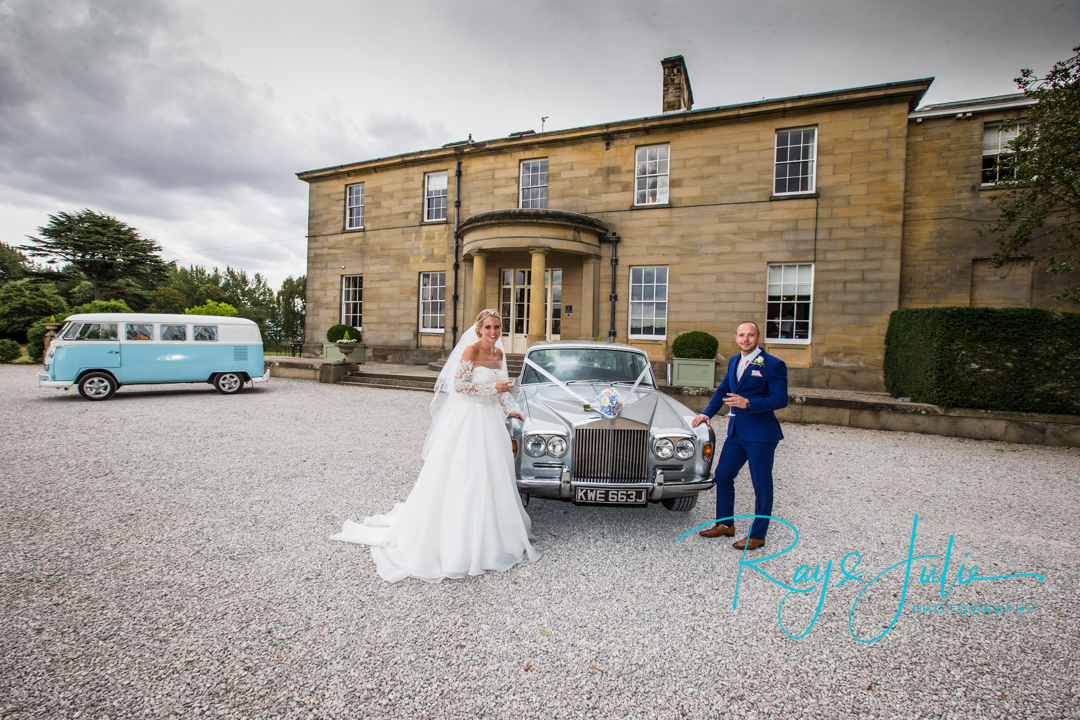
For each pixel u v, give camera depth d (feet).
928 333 27.40
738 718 6.60
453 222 53.21
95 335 32.71
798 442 24.13
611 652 7.98
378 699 6.77
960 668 7.80
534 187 49.80
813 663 7.84
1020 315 25.04
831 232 39.17
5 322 78.13
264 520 13.19
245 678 7.11
